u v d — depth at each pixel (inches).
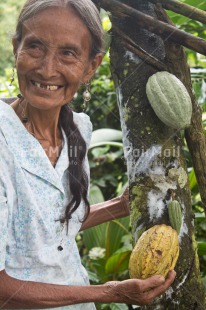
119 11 64.3
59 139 63.4
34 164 57.2
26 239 57.0
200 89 113.5
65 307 61.5
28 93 57.1
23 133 57.3
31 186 57.2
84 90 71.2
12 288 54.5
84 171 64.2
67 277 61.7
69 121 63.9
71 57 56.2
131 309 112.5
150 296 57.2
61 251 60.4
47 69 55.2
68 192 61.7
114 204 75.1
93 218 74.6
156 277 56.2
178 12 65.9
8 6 369.1
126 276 118.5
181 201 66.2
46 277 58.9
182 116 63.1
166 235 57.7
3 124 56.3
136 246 57.9
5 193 54.9
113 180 138.6
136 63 67.1
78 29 55.9
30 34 55.4
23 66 55.9
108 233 119.7
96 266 118.0
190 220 67.4
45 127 60.9
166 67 65.9
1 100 64.4
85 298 56.7
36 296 55.0
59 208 59.4
